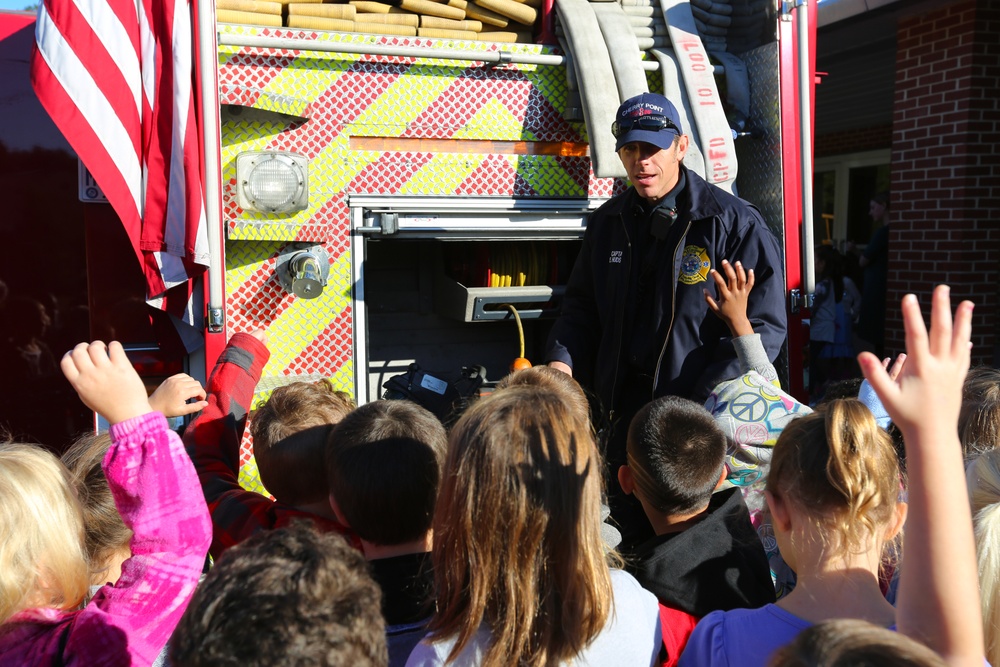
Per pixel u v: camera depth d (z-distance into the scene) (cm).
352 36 296
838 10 609
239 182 288
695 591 177
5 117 296
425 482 161
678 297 294
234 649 99
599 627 138
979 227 587
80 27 251
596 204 335
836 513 149
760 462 238
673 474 187
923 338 111
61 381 304
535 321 391
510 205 324
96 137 251
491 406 145
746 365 267
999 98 578
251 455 294
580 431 145
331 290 305
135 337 298
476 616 133
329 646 101
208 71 261
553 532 137
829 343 707
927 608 112
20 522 136
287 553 111
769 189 344
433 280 370
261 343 246
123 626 132
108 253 296
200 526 139
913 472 112
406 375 337
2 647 134
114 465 136
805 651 98
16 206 297
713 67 340
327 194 302
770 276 289
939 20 589
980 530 157
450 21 318
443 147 316
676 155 296
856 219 943
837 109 877
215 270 267
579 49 316
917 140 616
